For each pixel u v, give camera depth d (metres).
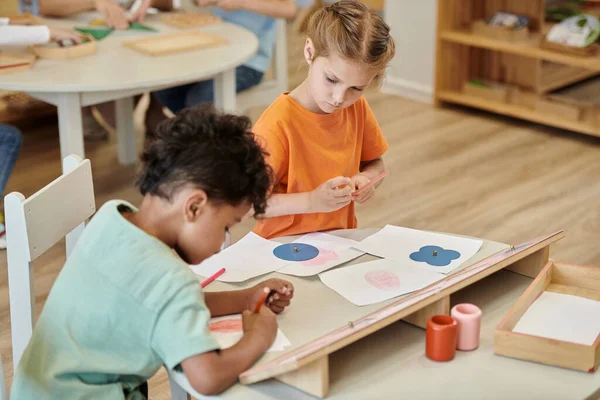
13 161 2.96
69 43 2.89
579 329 1.33
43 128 4.14
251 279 1.52
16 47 2.91
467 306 1.33
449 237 1.67
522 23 4.14
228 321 1.38
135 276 1.21
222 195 1.22
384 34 1.62
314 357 1.14
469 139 4.01
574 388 1.19
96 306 1.23
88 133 4.00
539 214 3.19
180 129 1.23
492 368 1.25
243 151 1.24
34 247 1.46
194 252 1.27
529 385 1.20
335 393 1.19
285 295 1.39
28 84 2.55
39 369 1.26
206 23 3.28
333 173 1.84
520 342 1.26
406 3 4.46
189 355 1.17
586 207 3.25
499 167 3.66
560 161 3.72
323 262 1.58
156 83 2.63
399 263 1.56
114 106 3.75
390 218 3.18
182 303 1.20
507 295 1.49
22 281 1.47
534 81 4.26
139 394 1.32
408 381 1.22
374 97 4.65
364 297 1.43
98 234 1.25
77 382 1.24
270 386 1.21
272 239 1.72
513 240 2.98
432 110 4.43
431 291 1.34
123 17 3.20
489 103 4.27
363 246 1.65
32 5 3.35
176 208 1.23
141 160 1.27
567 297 1.44
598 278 1.46
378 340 1.33
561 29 3.95
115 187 3.48
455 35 4.27
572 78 4.41
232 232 3.06
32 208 1.44
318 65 1.64
